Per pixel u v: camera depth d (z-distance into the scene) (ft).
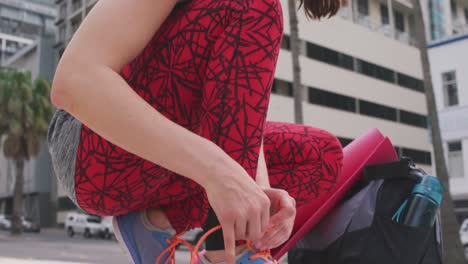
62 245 47.50
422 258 3.30
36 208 93.50
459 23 74.84
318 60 61.11
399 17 75.72
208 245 1.95
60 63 1.71
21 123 59.06
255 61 1.90
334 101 61.93
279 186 2.81
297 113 27.22
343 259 3.32
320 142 2.80
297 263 3.72
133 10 1.76
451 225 21.40
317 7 2.85
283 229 1.87
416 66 75.66
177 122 2.13
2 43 154.51
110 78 1.65
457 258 20.97
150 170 2.09
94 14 1.76
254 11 1.91
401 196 3.35
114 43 1.71
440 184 3.35
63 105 1.70
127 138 1.61
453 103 42.09
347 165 3.41
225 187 1.54
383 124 68.03
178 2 2.00
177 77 2.02
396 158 3.73
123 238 2.41
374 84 67.97
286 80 56.08
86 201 2.31
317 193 2.89
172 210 2.48
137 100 1.64
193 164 1.56
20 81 59.06
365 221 3.29
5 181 102.01
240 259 1.89
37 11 162.30
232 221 1.54
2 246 41.98
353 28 66.90
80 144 2.18
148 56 2.05
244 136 1.88
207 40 1.96
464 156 41.42
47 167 94.38
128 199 2.26
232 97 1.88
